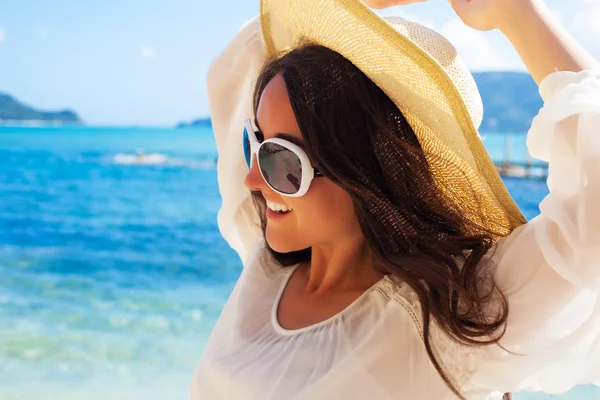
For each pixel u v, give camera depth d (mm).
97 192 22375
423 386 1221
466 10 1327
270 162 1236
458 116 1125
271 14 1478
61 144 38156
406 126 1222
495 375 1204
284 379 1289
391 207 1219
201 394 1512
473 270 1211
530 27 1227
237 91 1806
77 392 7297
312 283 1458
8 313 10516
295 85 1189
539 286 1163
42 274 13219
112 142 40969
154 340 9219
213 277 13133
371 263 1379
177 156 31656
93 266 13891
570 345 1154
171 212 19391
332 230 1289
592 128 1073
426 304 1202
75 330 9664
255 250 1689
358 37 1149
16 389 7348
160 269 13680
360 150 1189
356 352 1250
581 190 1073
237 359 1427
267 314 1490
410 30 1262
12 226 17578
